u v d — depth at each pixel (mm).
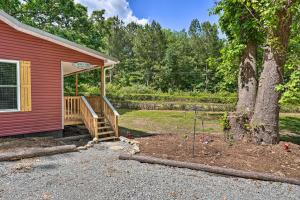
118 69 38375
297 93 5797
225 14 7406
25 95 7160
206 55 35406
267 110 6309
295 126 12195
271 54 6293
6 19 6512
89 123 8031
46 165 4773
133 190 3676
